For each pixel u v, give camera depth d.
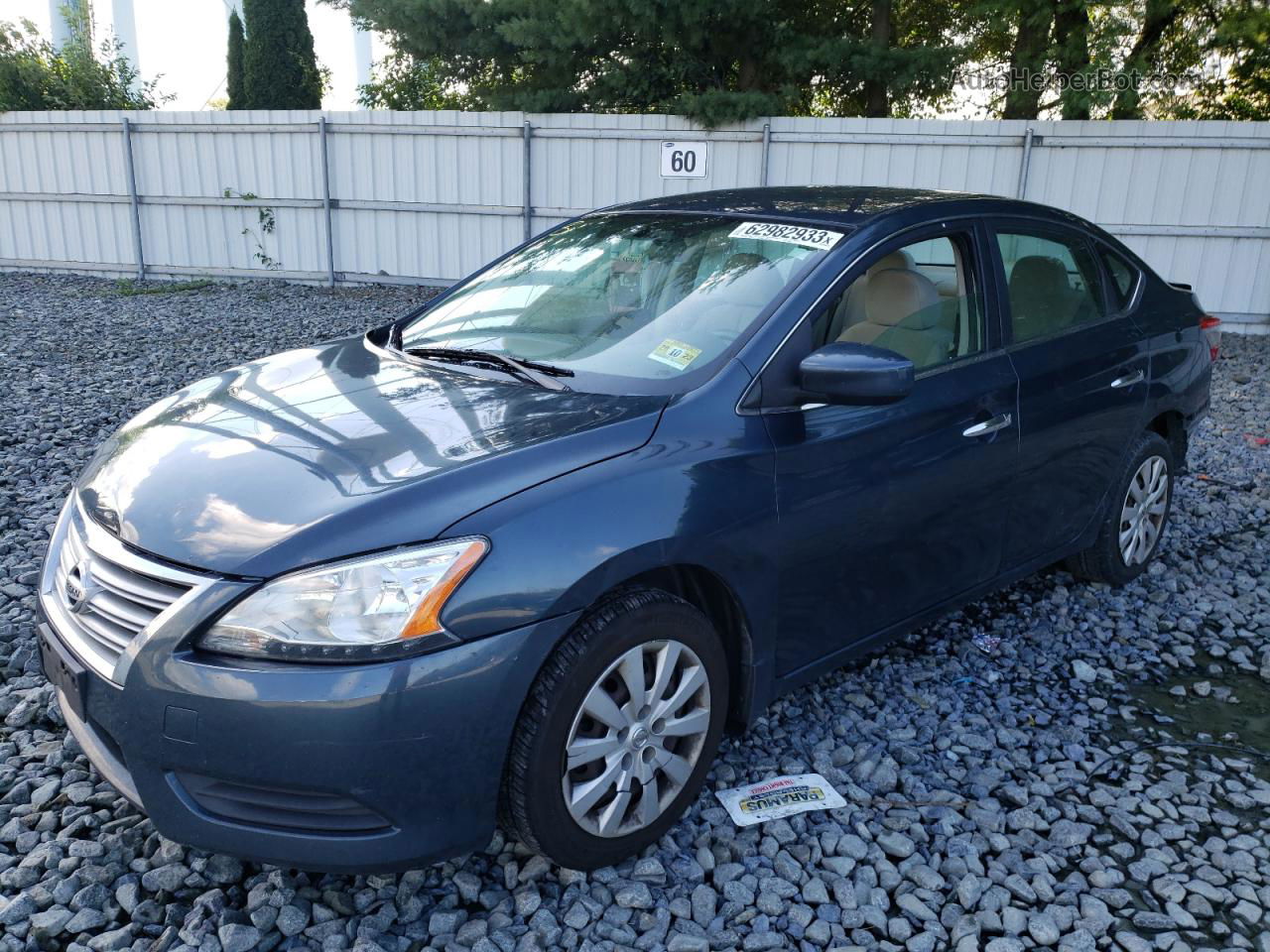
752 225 3.46
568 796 2.46
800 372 2.83
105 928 2.43
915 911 2.57
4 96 18.58
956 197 3.75
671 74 13.91
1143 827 2.94
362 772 2.17
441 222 13.59
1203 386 4.71
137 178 14.36
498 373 3.09
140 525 2.44
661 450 2.63
